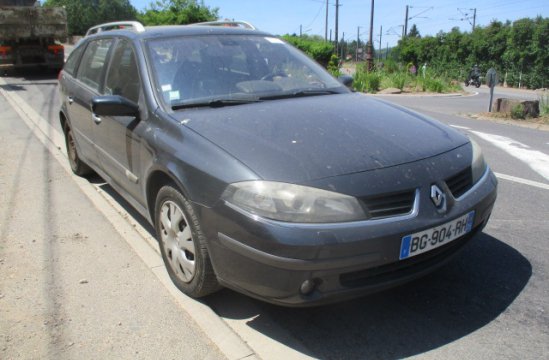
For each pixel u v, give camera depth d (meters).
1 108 11.31
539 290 3.47
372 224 2.71
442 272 3.73
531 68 38.91
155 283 3.59
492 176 3.51
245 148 2.99
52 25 18.61
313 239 2.61
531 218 4.78
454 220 2.97
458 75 43.50
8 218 4.78
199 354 2.84
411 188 2.87
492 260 3.90
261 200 2.71
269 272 2.71
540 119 11.66
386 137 3.23
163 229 3.56
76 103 5.29
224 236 2.86
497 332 3.03
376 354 2.86
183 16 38.34
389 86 23.09
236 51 4.30
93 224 4.65
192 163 3.07
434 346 2.91
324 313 3.26
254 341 2.98
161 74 3.88
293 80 4.24
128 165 4.03
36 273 3.73
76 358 2.81
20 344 2.92
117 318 3.17
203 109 3.63
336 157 2.91
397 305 3.32
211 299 3.41
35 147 7.54
